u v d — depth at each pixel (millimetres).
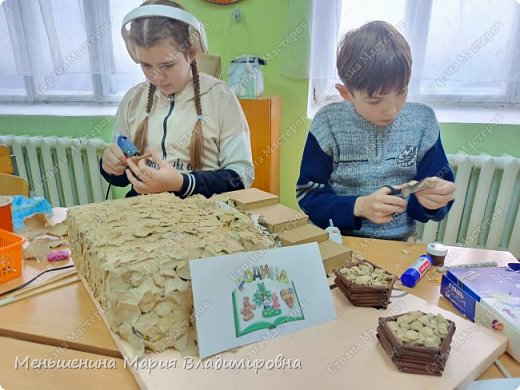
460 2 1376
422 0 1398
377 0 1472
